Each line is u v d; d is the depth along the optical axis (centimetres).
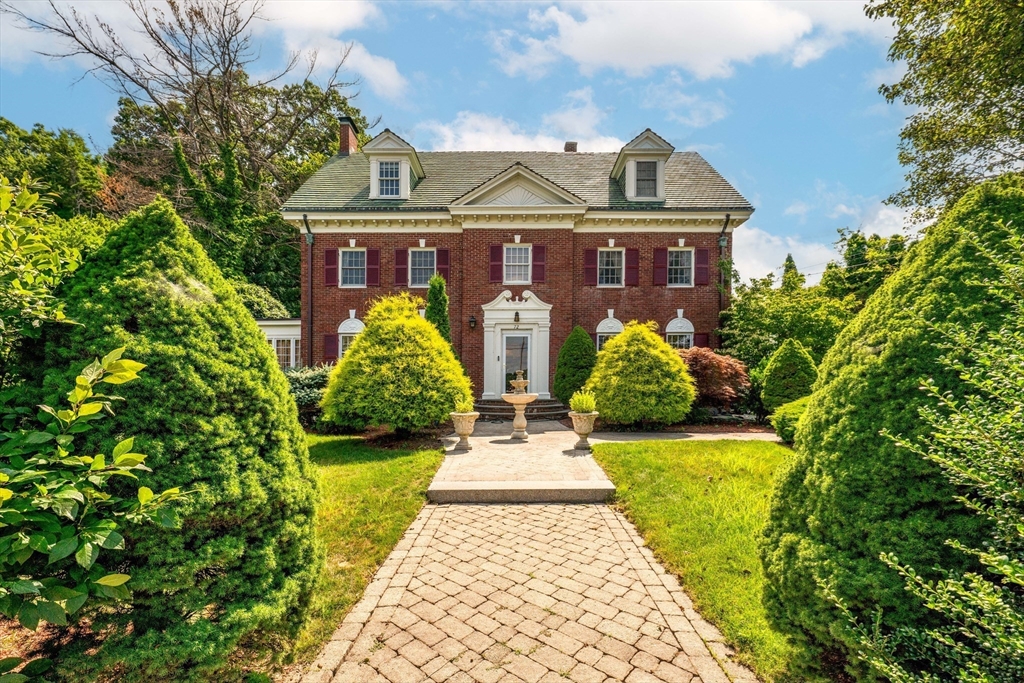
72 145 2273
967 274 236
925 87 952
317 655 285
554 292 1569
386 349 963
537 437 1034
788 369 1101
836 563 227
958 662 173
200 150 2420
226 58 2408
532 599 355
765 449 812
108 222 1283
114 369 200
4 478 164
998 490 165
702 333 1576
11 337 215
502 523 523
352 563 413
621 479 649
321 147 2881
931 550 204
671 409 1072
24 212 251
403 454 841
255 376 280
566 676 268
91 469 186
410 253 1609
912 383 230
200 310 267
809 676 253
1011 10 709
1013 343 180
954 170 1075
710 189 1678
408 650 292
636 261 1584
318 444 954
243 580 249
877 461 228
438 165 1869
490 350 1563
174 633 223
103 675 230
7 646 269
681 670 272
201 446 241
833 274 1969
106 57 2209
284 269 2153
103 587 190
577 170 1828
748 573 378
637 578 389
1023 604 178
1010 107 874
